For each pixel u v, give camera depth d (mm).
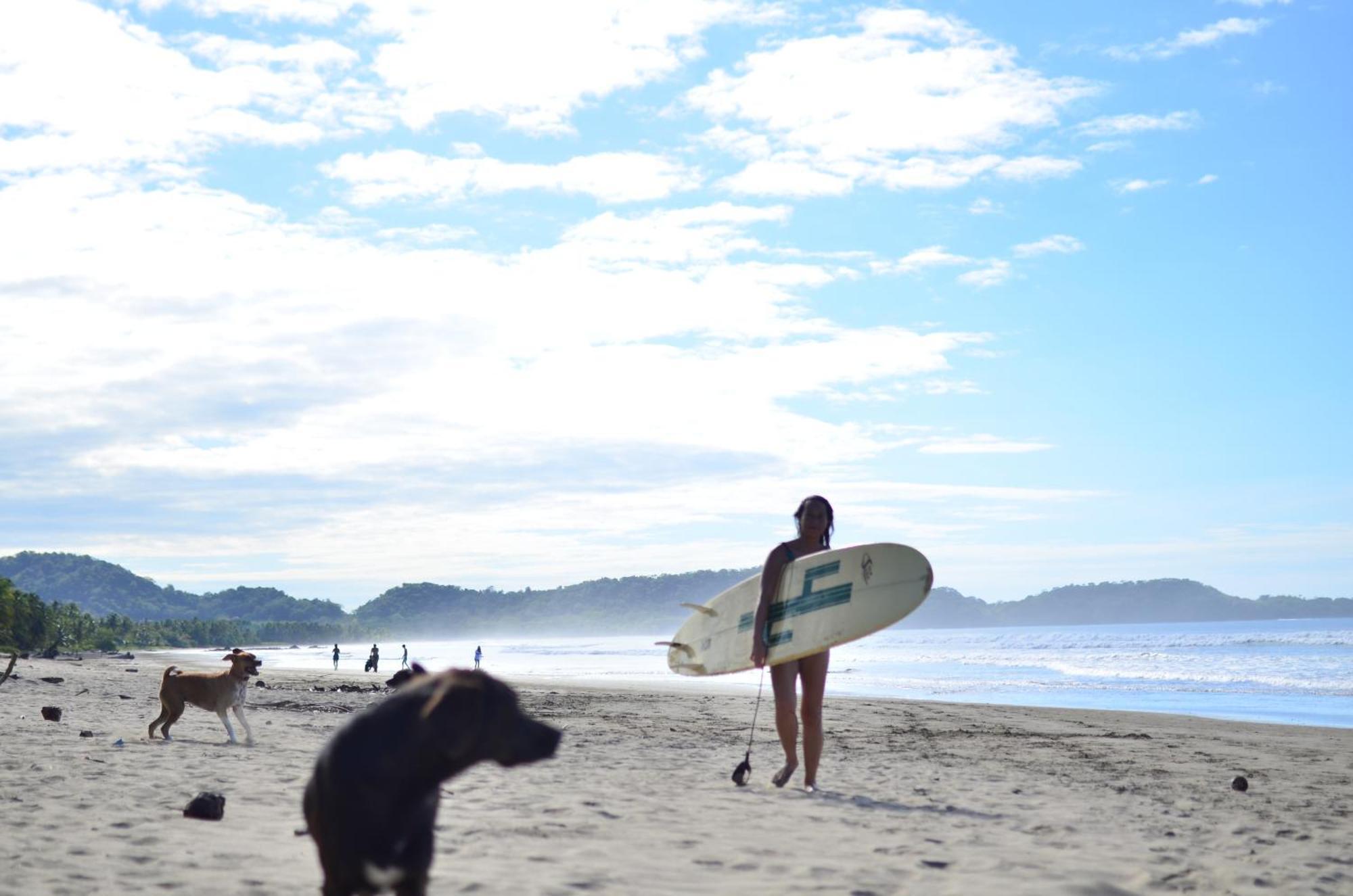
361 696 24891
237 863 5516
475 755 3383
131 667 52938
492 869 5520
